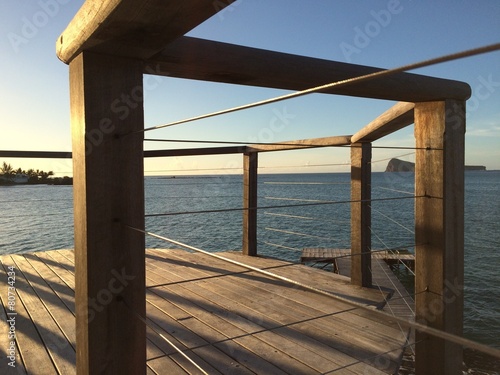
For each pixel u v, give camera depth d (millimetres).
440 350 1813
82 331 1267
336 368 2031
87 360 1231
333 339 2404
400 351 2246
